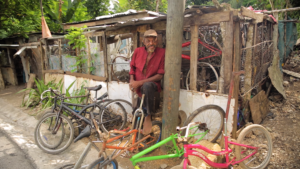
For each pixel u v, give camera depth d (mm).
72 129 3381
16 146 3621
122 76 5270
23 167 2984
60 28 10312
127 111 4270
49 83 6281
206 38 4367
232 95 2855
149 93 2797
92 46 5602
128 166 2912
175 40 2713
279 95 4883
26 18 9422
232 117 2904
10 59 9438
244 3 10945
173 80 2814
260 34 4215
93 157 3178
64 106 3510
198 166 2469
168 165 2857
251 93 3896
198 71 4551
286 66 6469
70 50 6141
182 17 2703
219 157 2607
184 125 2852
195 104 3285
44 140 3533
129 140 2705
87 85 5266
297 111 4078
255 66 3777
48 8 9906
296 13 7953
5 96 7715
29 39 9820
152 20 3338
